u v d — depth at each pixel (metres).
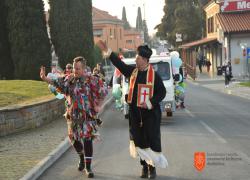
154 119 7.85
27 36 25.61
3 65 26.12
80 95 8.31
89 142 8.35
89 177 8.30
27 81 21.25
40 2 26.16
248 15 45.00
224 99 24.58
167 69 16.19
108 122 16.42
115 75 17.44
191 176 8.17
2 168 8.70
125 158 9.87
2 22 25.89
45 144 11.21
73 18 28.11
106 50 8.05
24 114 13.45
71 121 8.40
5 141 11.75
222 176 8.12
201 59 55.78
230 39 43.38
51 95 17.61
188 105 21.47
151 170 8.05
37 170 8.46
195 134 12.88
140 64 7.88
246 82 35.81
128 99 7.94
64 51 28.11
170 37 75.56
